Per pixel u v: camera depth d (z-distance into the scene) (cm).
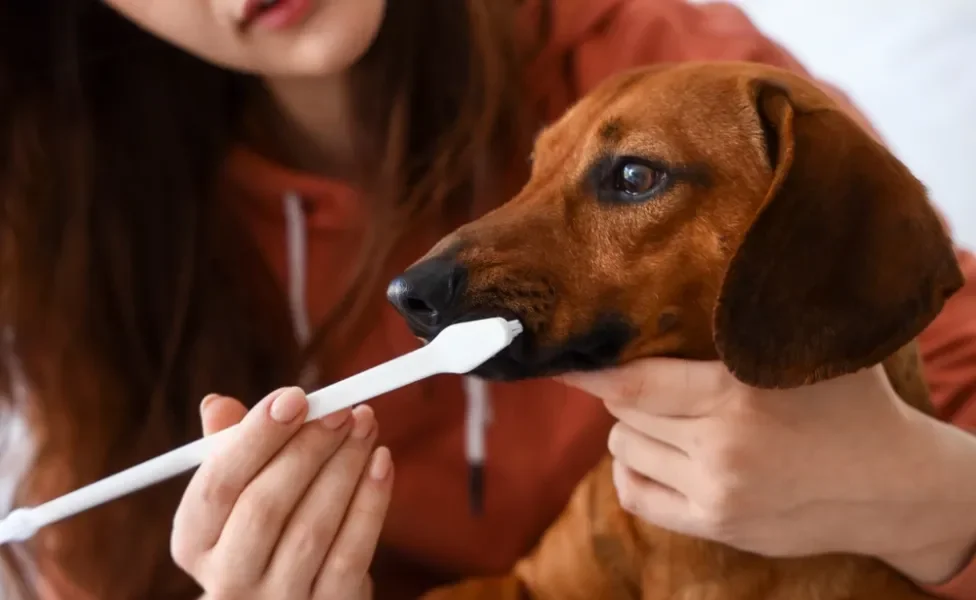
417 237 134
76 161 134
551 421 141
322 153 147
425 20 136
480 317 90
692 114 96
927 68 197
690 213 94
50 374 135
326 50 117
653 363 94
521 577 124
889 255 86
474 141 132
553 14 150
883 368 104
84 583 139
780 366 85
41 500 137
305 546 91
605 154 97
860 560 103
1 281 135
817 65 212
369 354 136
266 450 89
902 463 95
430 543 142
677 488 98
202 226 137
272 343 139
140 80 136
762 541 97
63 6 131
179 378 134
